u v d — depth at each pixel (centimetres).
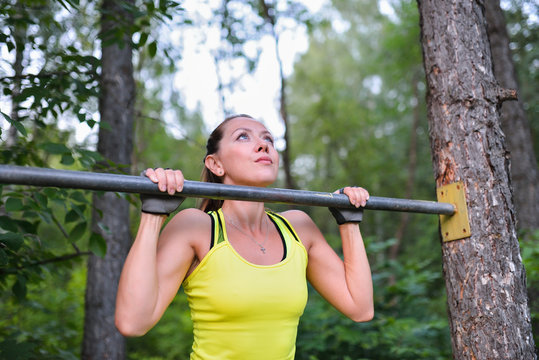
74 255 265
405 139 1549
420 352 344
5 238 179
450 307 176
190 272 149
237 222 159
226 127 172
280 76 743
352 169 1555
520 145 512
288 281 146
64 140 342
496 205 173
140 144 657
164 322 651
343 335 331
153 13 242
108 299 325
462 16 186
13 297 299
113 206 333
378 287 409
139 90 659
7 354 188
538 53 916
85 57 242
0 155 237
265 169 162
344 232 169
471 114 179
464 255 173
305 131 1703
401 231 1141
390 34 1337
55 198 201
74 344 455
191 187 133
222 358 142
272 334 144
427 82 193
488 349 163
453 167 179
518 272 170
